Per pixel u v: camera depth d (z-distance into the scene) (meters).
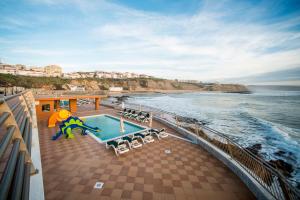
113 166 6.25
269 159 12.91
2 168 4.20
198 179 5.53
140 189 4.92
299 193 3.35
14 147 2.64
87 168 6.05
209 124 26.28
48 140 9.05
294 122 29.25
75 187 4.90
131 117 15.84
